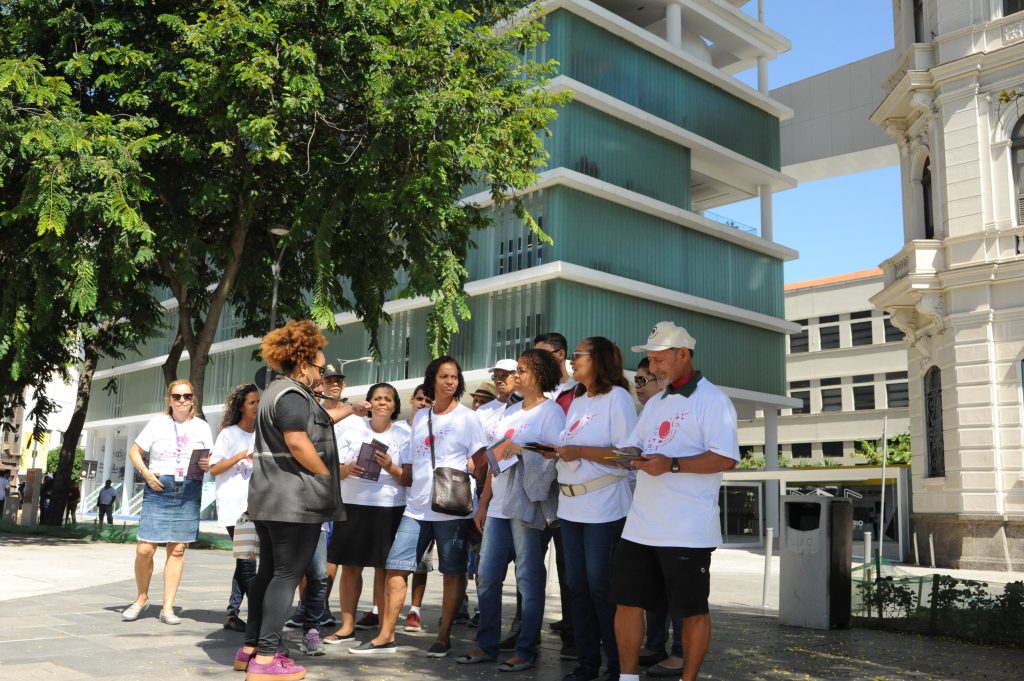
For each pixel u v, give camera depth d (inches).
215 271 828.6
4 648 215.3
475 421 233.8
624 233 1211.2
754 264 1417.3
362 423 259.6
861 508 1333.7
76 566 482.3
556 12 1186.0
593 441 197.0
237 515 253.3
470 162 625.0
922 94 769.6
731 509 1469.0
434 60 646.5
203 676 186.7
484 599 216.7
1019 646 264.5
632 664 174.7
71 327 815.7
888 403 1959.9
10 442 2364.7
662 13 1387.8
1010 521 669.9
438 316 680.4
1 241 655.1
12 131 569.3
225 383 1678.2
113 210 565.0
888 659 237.3
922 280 735.7
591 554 194.1
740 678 204.8
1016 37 708.7
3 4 637.3
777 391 1416.1
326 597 270.5
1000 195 707.4
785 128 1633.9
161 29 658.2
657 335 178.5
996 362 693.3
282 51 605.3
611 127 1213.7
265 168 682.8
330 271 657.6
